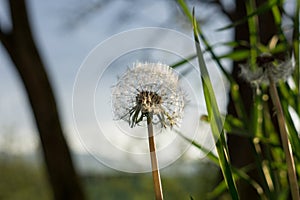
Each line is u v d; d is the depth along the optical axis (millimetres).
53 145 3697
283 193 849
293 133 823
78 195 3717
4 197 5441
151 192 4113
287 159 711
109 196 3941
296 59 859
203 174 3332
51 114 3697
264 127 895
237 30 2090
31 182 5434
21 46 3623
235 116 1605
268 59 750
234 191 680
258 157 786
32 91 3660
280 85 847
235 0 2359
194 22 688
